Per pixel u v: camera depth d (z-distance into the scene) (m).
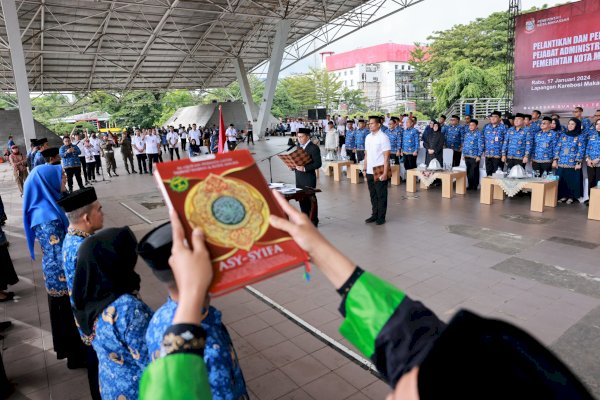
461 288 3.95
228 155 0.88
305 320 3.53
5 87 22.38
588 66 10.12
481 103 16.95
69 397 2.76
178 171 0.83
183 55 21.67
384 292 0.76
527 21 11.15
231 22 18.69
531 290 3.84
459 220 6.22
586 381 2.62
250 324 3.53
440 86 23.88
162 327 1.09
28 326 3.75
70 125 37.16
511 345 0.43
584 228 5.54
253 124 22.81
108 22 16.03
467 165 8.61
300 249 0.78
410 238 5.50
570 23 10.32
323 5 16.95
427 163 9.69
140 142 13.24
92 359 2.34
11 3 10.80
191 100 42.75
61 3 13.97
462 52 27.64
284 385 2.72
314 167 5.74
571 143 6.78
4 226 7.31
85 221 2.17
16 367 3.12
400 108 38.41
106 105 40.44
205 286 0.71
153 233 1.08
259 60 24.28
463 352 0.42
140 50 19.55
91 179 12.16
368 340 0.74
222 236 0.77
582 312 3.41
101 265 1.59
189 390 0.66
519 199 7.33
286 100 44.97
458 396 0.40
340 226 6.22
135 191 10.26
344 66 70.06
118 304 1.57
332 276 0.78
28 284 4.71
